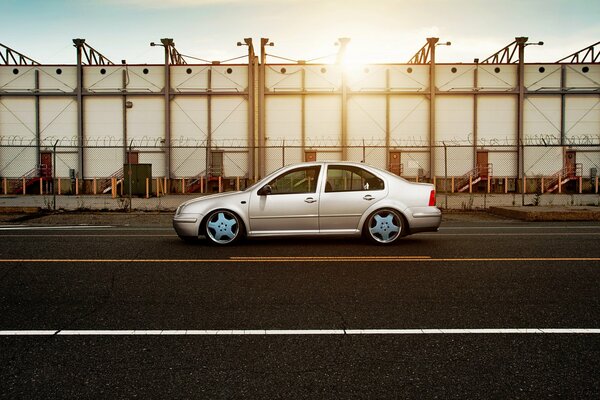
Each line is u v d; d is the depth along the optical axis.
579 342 4.27
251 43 37.97
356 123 38.81
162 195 32.97
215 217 9.80
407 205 9.83
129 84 38.75
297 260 8.16
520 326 4.71
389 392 3.32
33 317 5.02
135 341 4.32
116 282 6.57
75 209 19.58
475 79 38.69
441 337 4.41
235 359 3.91
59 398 3.25
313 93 38.69
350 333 4.52
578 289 6.16
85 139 38.75
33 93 38.69
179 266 7.66
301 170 9.97
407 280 6.67
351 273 7.13
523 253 8.81
